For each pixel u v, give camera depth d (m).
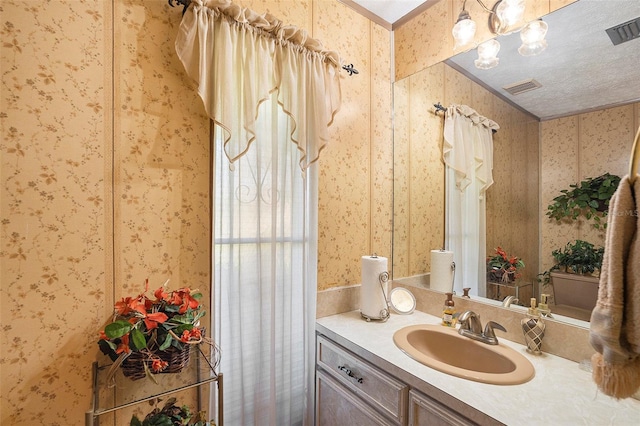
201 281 1.14
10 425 0.83
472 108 1.42
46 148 0.87
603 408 0.79
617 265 0.51
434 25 1.58
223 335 1.17
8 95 0.82
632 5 0.99
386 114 1.75
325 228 1.50
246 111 1.13
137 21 1.01
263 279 1.24
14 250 0.83
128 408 1.00
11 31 0.83
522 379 0.92
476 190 1.41
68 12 0.90
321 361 1.37
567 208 1.12
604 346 0.51
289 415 1.34
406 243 1.71
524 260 1.23
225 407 1.17
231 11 1.09
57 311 0.89
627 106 1.00
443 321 1.36
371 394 1.11
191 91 1.12
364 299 1.46
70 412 0.90
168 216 1.07
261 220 1.24
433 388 0.90
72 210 0.91
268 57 1.20
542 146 1.19
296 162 1.36
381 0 1.60
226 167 1.18
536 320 1.12
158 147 1.05
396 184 1.76
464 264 1.44
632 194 0.51
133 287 1.01
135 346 0.82
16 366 0.83
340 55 1.54
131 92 1.00
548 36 1.16
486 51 1.32
